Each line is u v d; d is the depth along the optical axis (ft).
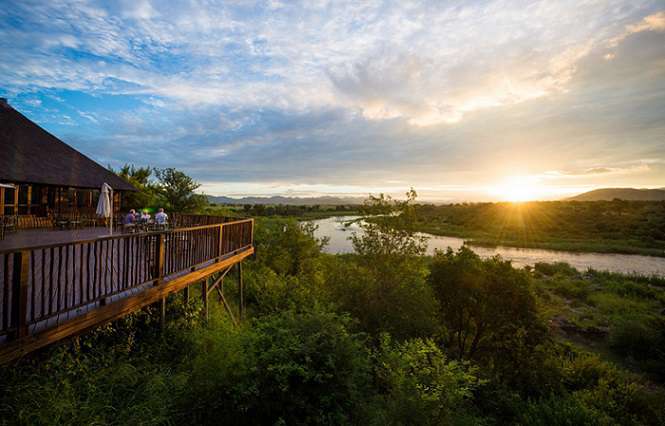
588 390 35.40
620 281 91.56
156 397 17.42
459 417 22.61
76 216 49.14
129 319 22.67
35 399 13.78
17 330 12.79
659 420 31.68
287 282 57.98
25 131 48.83
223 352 19.57
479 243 176.65
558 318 64.64
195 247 26.23
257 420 18.57
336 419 19.10
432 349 24.25
